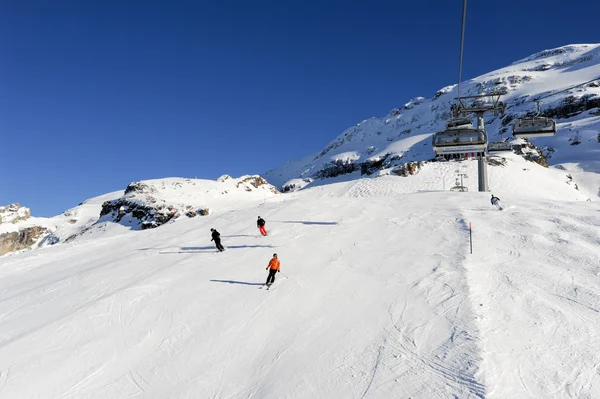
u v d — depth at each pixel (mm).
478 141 26672
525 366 8977
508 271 14852
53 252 30375
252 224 27828
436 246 19016
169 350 11656
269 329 12250
